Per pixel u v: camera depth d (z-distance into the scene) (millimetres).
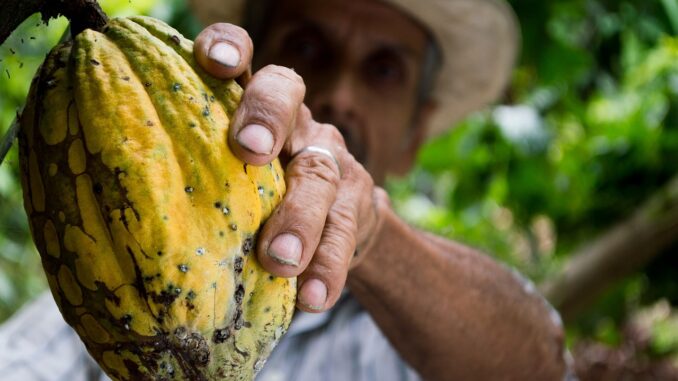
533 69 1550
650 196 1746
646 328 2490
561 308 1579
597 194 1828
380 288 687
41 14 479
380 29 1039
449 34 1170
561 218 1873
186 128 461
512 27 1233
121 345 459
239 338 468
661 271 1893
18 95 1137
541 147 1588
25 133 474
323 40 1031
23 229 1339
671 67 1726
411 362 781
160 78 469
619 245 1593
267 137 463
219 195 458
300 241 473
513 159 1745
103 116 458
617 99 1838
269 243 470
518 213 1899
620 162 1786
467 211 1867
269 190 478
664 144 1734
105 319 457
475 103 1370
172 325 451
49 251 464
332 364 957
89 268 453
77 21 485
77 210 455
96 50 473
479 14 1161
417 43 1105
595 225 1845
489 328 761
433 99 1275
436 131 1446
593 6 1466
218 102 476
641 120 1752
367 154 1049
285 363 949
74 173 457
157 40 480
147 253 447
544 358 824
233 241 459
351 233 517
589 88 1718
